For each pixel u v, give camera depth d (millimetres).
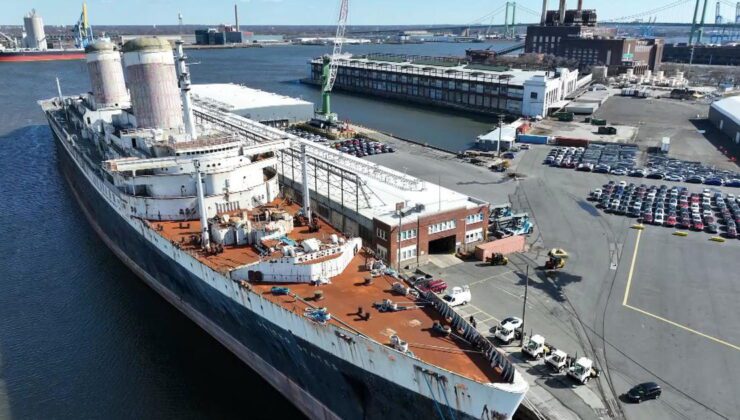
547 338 43125
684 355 41188
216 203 50938
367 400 33344
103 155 69562
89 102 84875
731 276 53938
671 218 67125
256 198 53062
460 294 48094
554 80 151250
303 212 50812
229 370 43438
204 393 40438
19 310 51406
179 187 51000
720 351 41719
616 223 68000
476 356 30188
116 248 62562
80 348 45594
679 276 53969
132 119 65938
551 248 60844
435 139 124688
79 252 64562
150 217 50688
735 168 91438
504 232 63500
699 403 36062
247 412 38656
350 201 61938
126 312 51344
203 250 44188
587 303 48719
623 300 49281
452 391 27719
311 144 84000
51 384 41031
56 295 54281
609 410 35188
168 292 51844
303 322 33562
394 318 34094
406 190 66188
